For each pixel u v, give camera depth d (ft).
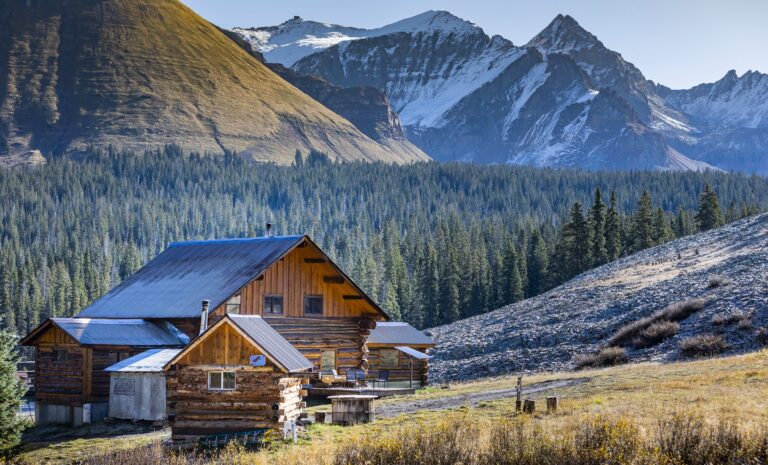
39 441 153.69
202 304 171.22
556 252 513.86
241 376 130.31
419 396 182.50
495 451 92.17
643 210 532.32
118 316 193.67
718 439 89.10
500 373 250.98
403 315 523.70
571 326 278.46
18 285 579.07
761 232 352.69
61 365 178.29
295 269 193.26
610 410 120.16
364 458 97.55
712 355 200.03
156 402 161.89
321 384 192.03
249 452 118.93
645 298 280.72
